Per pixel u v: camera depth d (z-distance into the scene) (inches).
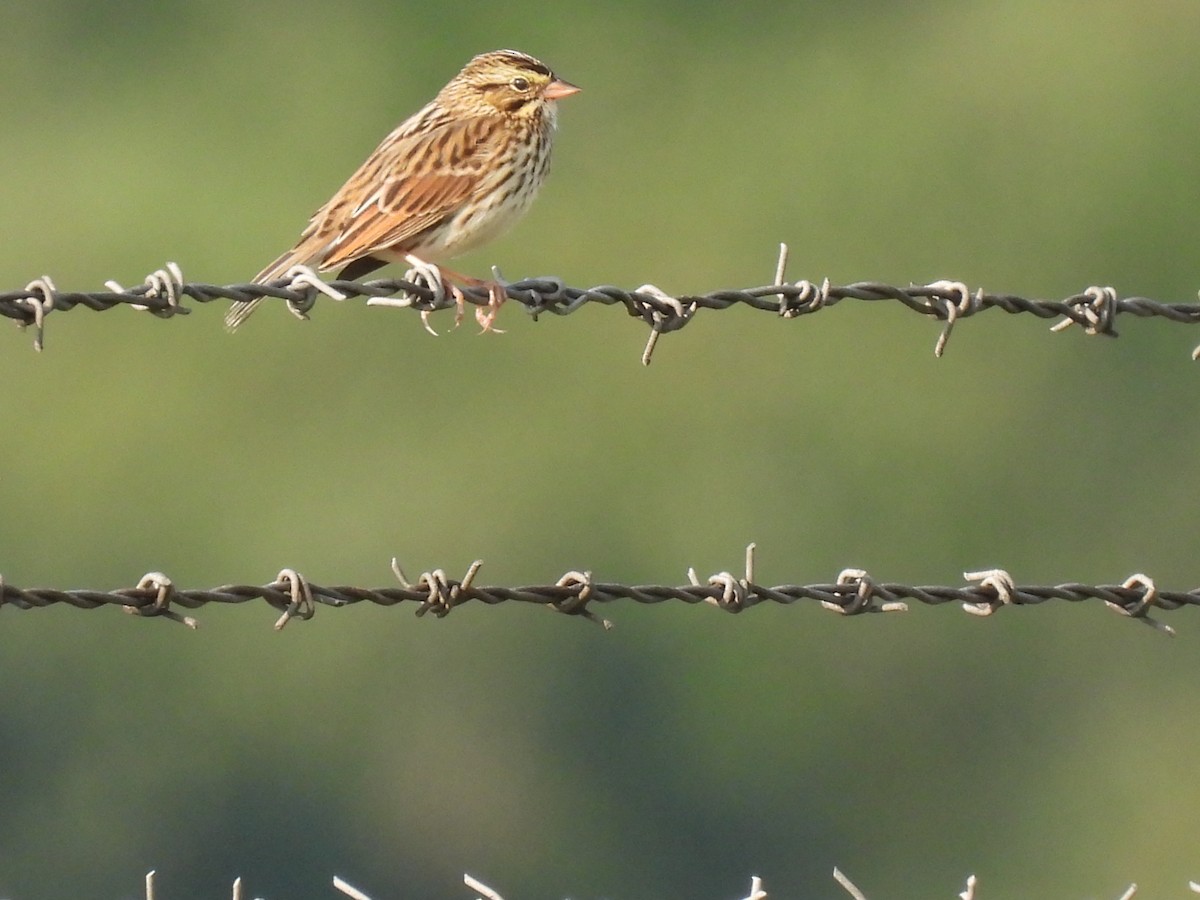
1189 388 1251.8
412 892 1062.4
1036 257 1343.5
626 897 1062.4
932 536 1202.6
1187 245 1349.7
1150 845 1063.0
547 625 1107.3
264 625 1126.4
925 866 1087.6
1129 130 1362.0
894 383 1273.4
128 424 1268.5
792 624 1103.6
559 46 1443.2
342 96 1470.2
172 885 1057.5
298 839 1075.3
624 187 1413.6
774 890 1066.1
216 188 1396.4
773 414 1251.8
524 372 1275.8
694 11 1455.5
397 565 327.3
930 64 1422.2
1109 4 1392.7
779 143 1400.1
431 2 1475.1
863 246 1363.2
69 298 325.1
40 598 310.0
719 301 362.0
